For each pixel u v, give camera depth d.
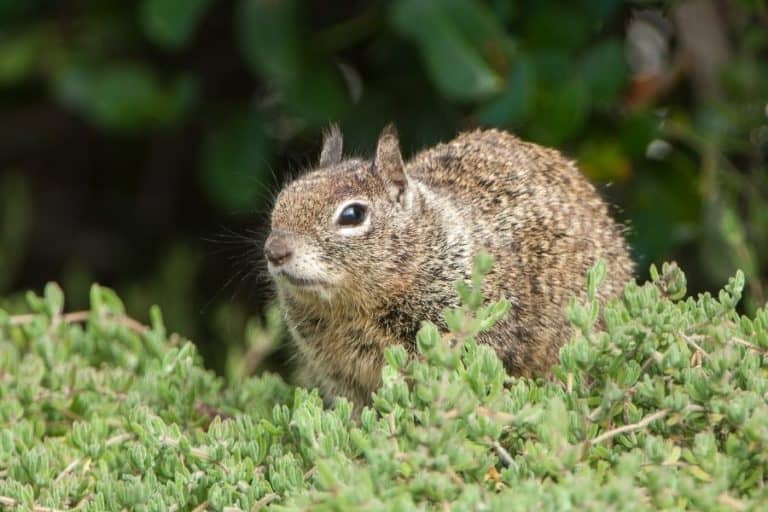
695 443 6.58
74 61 13.87
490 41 12.20
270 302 10.49
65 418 9.43
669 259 13.44
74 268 16.14
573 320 7.31
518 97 12.04
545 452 6.52
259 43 13.10
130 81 13.69
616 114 13.16
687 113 13.82
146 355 10.25
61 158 16.64
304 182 9.26
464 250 9.11
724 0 13.50
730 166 12.94
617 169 13.01
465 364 7.29
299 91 13.27
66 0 14.52
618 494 5.81
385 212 9.05
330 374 9.55
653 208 12.97
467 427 6.68
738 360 7.16
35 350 10.09
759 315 7.44
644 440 6.82
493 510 5.86
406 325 9.12
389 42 13.66
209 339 15.23
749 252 11.77
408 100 13.82
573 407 7.15
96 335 10.32
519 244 9.32
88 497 7.70
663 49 14.20
